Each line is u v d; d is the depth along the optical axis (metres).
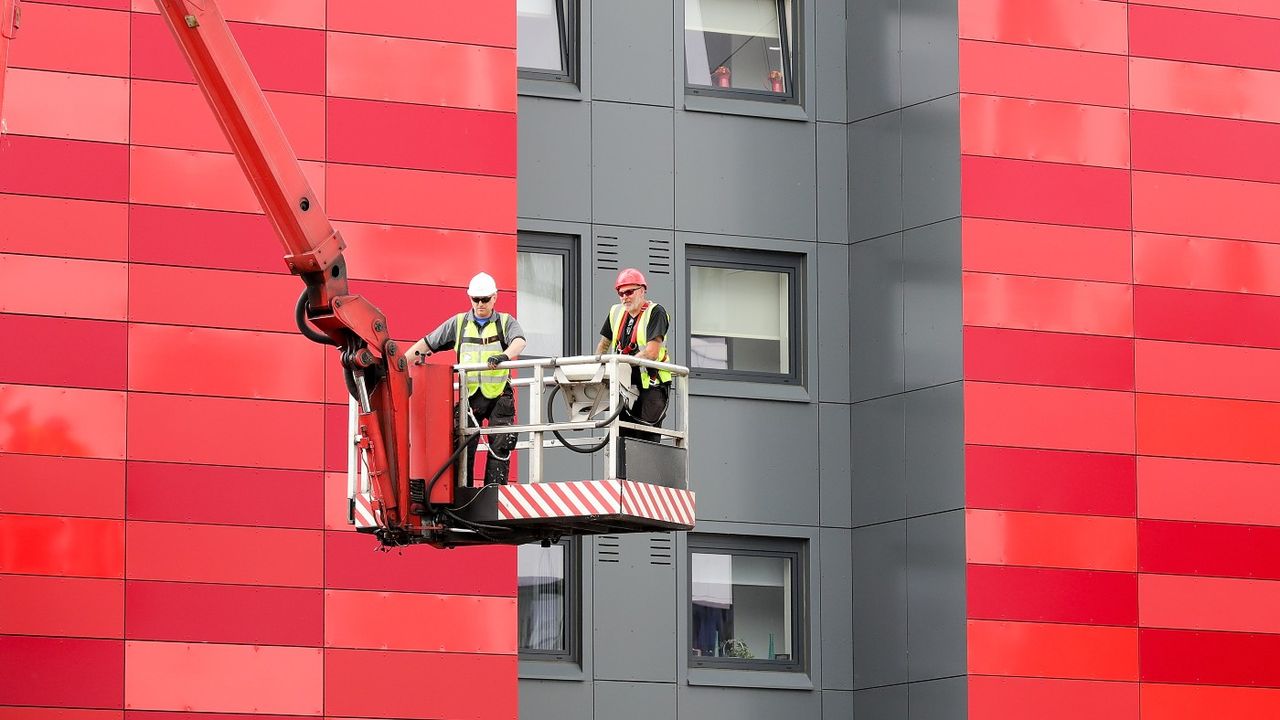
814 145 37.78
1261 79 37.31
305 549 31.44
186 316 31.45
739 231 37.12
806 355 37.09
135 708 30.30
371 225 32.56
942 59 35.84
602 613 35.16
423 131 33.06
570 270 36.19
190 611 30.78
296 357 31.84
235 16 32.44
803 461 36.78
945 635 34.28
